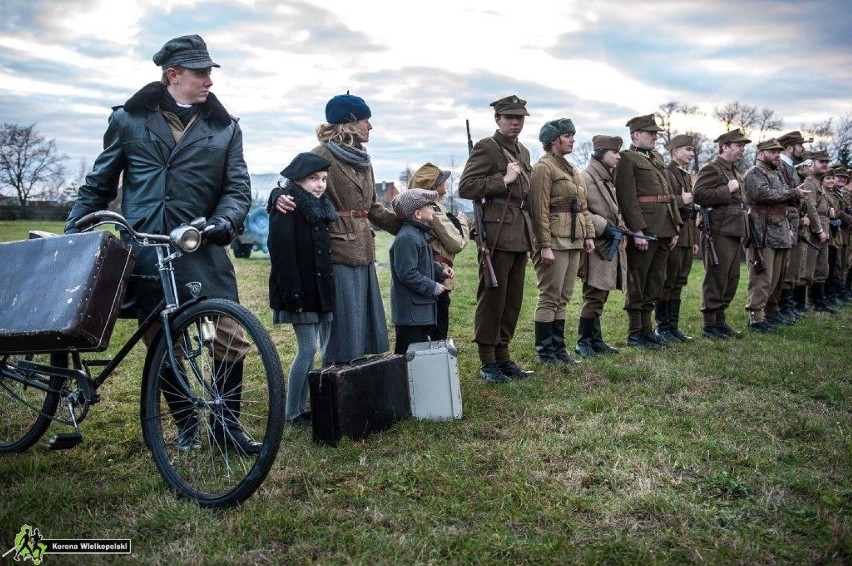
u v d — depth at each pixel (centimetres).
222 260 381
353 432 401
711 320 793
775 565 266
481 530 289
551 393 511
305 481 338
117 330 746
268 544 281
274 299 418
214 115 383
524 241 553
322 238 420
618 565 267
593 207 679
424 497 323
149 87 367
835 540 279
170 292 338
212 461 341
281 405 300
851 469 362
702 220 788
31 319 303
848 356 657
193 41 365
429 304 506
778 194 817
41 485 332
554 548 273
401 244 496
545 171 588
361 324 455
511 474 346
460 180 553
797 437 420
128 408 465
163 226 366
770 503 318
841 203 1162
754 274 838
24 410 386
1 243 337
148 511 306
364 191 456
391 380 436
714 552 272
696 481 344
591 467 358
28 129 4984
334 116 450
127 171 374
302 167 411
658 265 716
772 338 773
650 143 718
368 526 295
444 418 446
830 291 1127
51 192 5081
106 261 310
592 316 664
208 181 376
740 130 777
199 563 263
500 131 559
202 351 323
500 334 570
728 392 516
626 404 479
